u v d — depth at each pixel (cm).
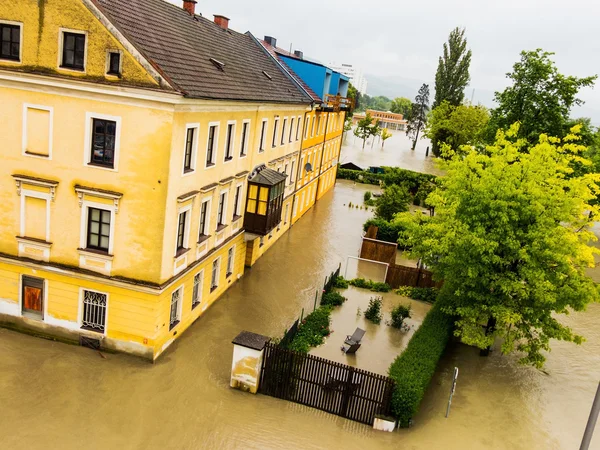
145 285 1608
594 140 3656
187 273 1827
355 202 4825
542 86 3228
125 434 1338
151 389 1545
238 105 1984
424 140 15362
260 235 2388
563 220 1853
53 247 1661
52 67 1508
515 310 1848
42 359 1620
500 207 1812
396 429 1519
